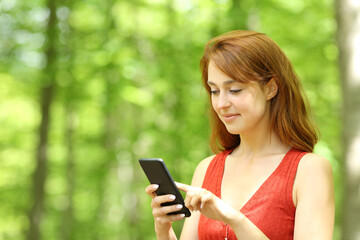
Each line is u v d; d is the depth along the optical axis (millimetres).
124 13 12609
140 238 16031
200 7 11477
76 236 15891
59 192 18125
